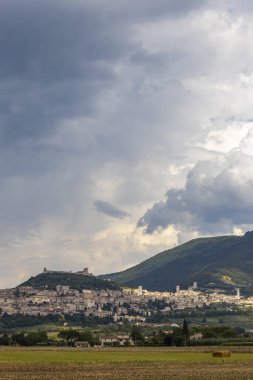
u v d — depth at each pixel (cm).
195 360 17150
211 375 12300
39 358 18188
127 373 12769
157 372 13025
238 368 14088
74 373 12731
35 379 11450
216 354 19025
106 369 13838
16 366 14638
